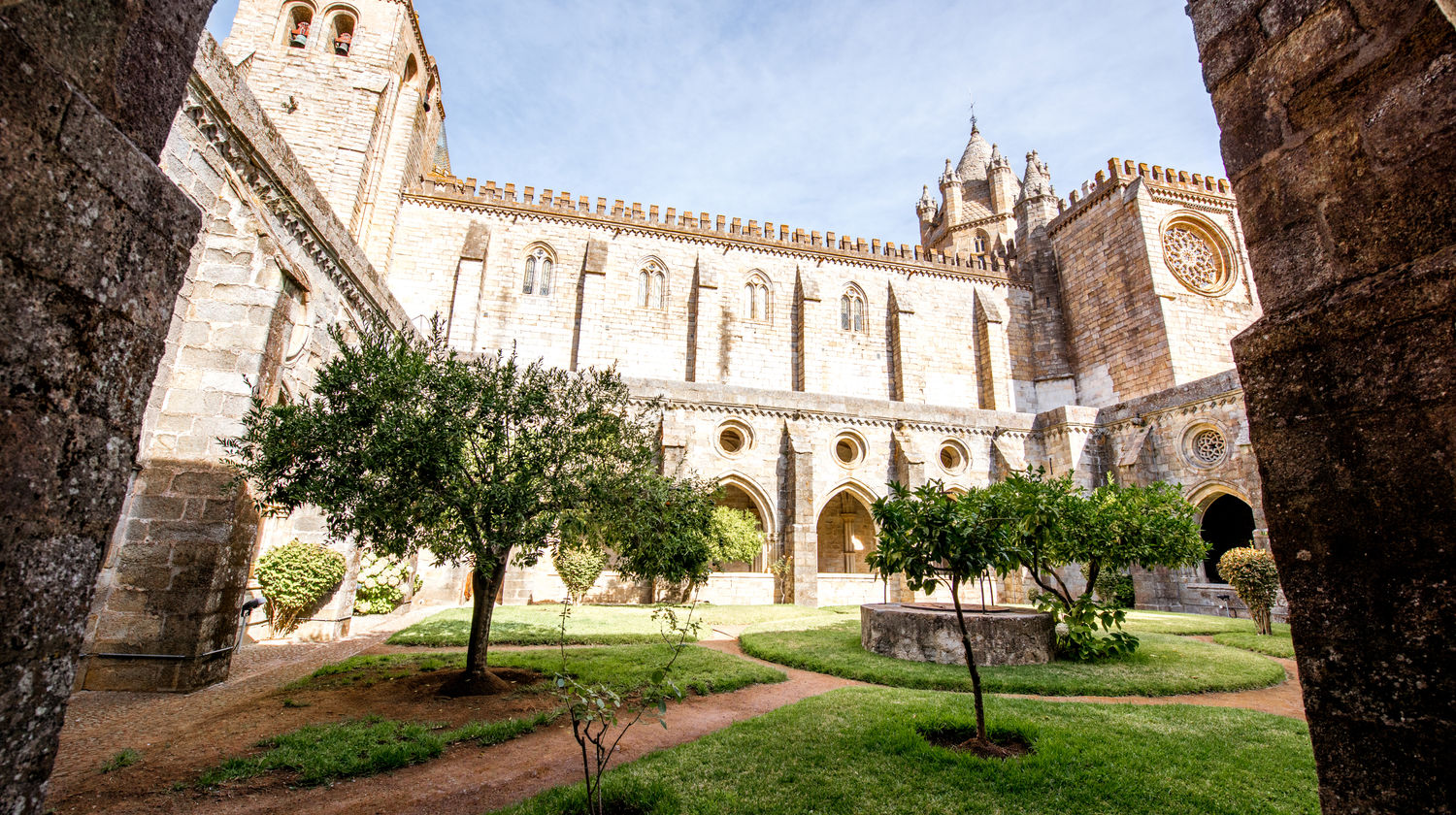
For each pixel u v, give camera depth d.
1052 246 40.47
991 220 47.91
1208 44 3.05
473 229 33.38
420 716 7.51
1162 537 11.62
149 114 2.58
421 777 5.74
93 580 2.29
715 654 11.66
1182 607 23.78
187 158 9.69
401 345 8.62
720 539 11.05
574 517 8.79
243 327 10.29
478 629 9.02
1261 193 2.69
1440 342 1.93
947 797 5.07
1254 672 10.33
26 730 2.01
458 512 8.16
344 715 7.54
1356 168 2.32
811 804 4.92
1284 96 2.63
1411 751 1.88
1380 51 2.29
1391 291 2.08
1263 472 2.44
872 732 6.58
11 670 1.96
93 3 2.31
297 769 5.75
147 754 6.18
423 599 21.62
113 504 2.37
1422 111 2.13
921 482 26.66
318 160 27.16
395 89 30.41
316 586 13.00
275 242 10.86
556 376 9.60
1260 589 15.41
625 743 6.76
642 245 36.47
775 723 7.05
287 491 7.55
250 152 10.73
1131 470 26.47
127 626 8.93
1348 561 2.12
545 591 22.31
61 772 5.70
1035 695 9.02
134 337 2.44
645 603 22.69
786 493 25.89
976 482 28.47
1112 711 7.59
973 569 6.61
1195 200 34.78
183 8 2.79
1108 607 11.56
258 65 27.72
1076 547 11.45
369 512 7.43
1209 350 32.03
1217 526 29.62
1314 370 2.30
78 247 2.19
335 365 8.04
